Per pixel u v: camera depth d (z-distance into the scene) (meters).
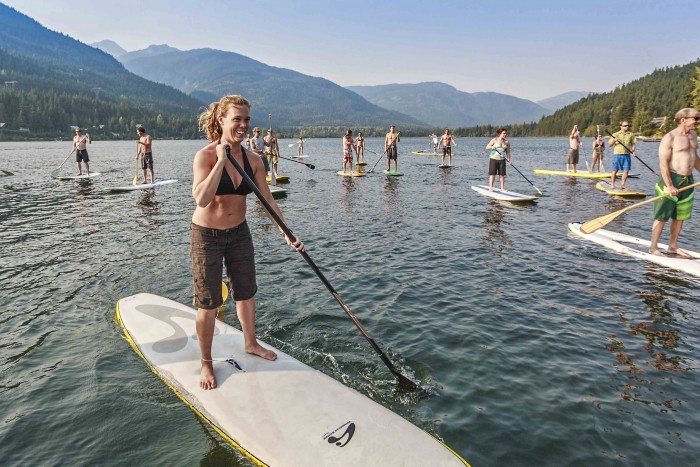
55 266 6.96
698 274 6.55
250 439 2.97
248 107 3.19
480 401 3.59
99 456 2.96
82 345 4.41
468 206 12.73
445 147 27.73
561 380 3.88
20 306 5.41
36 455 2.97
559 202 13.36
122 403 3.49
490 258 7.52
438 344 4.52
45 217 11.16
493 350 4.39
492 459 2.97
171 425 3.24
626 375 3.96
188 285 6.09
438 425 3.30
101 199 14.28
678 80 169.38
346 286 6.16
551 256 7.61
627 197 14.14
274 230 9.65
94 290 5.91
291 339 4.59
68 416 3.35
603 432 3.21
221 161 3.08
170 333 4.38
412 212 11.80
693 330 4.84
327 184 18.55
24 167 28.86
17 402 3.52
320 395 3.37
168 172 25.61
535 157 39.91
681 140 6.89
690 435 3.18
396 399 3.61
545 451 3.04
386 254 7.75
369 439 2.91
